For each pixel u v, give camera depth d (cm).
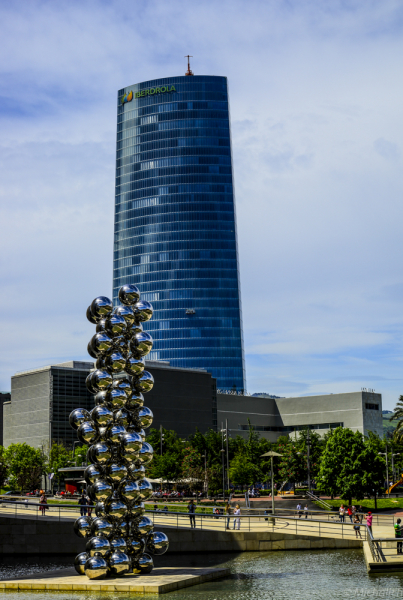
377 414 17725
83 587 3150
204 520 5769
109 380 3419
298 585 3472
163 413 15688
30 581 3231
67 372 15200
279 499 9450
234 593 3212
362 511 8056
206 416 16550
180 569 3722
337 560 4456
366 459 8088
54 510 5825
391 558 4022
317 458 10819
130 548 3406
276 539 5022
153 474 10519
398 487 11456
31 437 15175
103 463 3338
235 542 4975
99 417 3334
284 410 18425
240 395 17900
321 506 8356
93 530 3322
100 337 3416
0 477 12538
